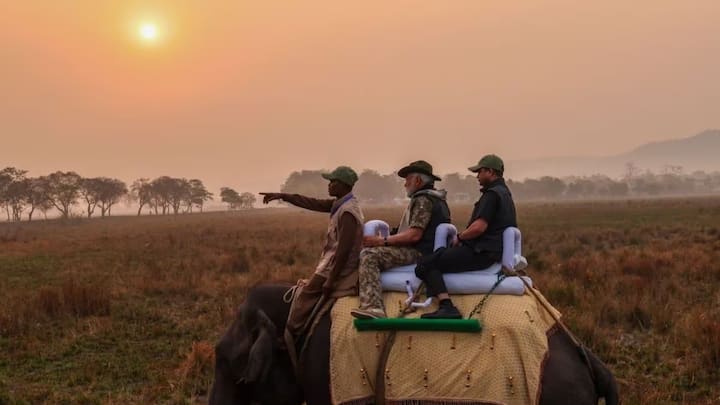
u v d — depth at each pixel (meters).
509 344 4.54
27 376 9.49
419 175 5.25
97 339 11.37
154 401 8.23
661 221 41.00
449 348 4.60
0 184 114.38
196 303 14.55
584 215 53.72
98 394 8.58
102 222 88.31
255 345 4.85
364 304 4.81
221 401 5.00
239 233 40.72
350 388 4.71
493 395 4.45
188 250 28.19
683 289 13.73
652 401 7.64
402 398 4.59
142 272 19.98
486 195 5.01
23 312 13.00
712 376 8.51
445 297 4.76
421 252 5.08
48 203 121.75
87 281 18.28
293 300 5.09
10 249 31.84
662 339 10.25
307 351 4.93
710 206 66.00
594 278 14.79
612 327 11.11
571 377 4.48
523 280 4.89
